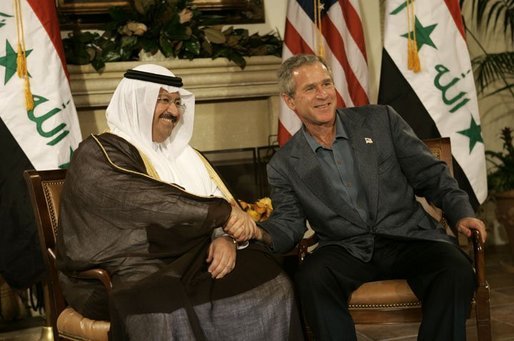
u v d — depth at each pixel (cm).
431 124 357
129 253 231
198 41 393
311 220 269
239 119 422
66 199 241
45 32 327
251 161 421
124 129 254
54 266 261
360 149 263
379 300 244
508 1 495
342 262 250
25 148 322
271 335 231
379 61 451
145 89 252
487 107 505
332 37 377
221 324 224
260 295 232
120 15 384
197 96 402
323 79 259
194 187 265
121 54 381
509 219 430
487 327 240
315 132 267
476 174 361
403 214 261
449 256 238
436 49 360
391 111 272
